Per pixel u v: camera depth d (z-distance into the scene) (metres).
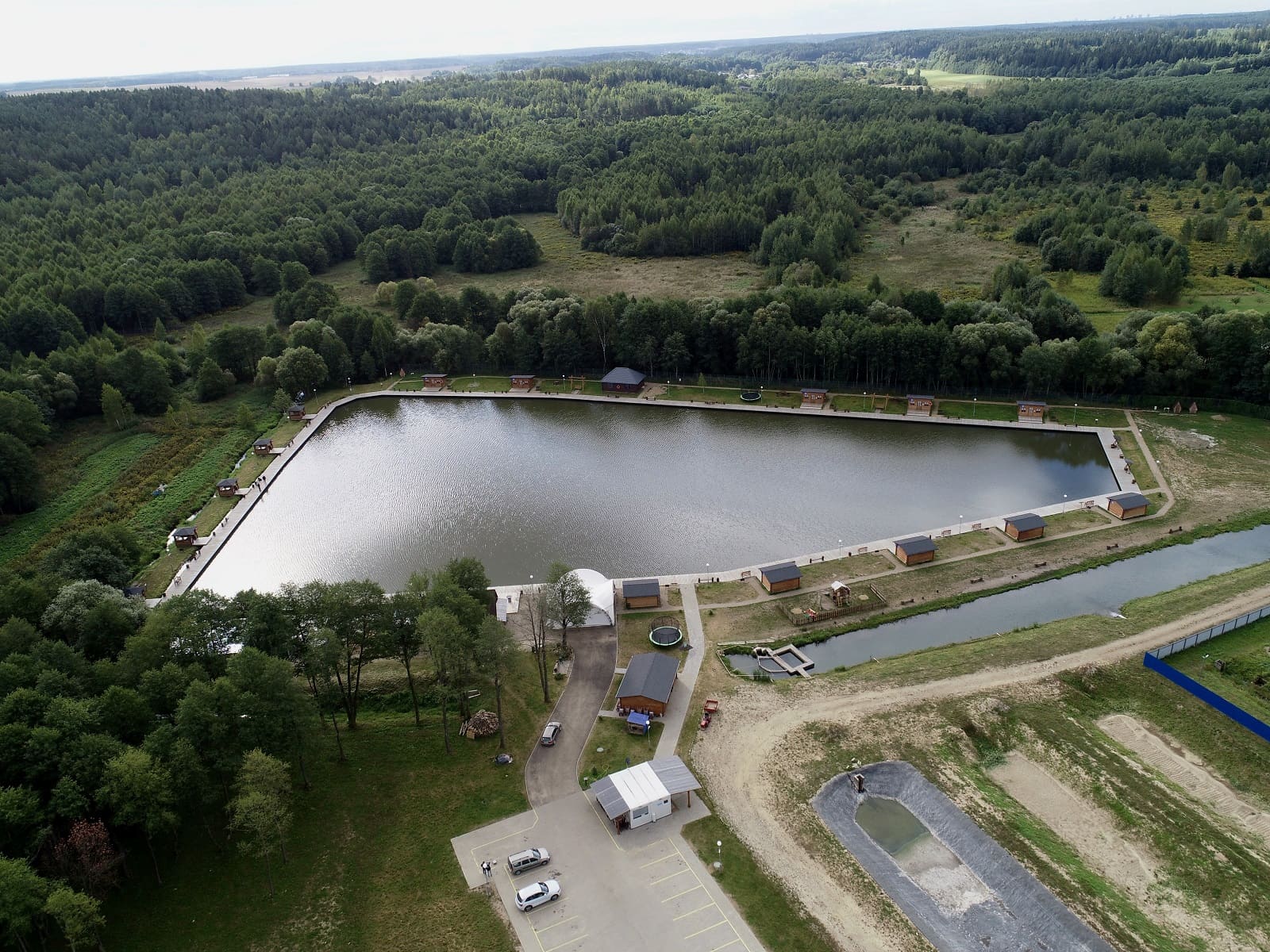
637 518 137.38
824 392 180.88
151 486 153.38
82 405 184.38
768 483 147.62
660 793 76.31
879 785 80.75
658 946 64.75
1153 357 167.00
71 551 111.75
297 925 66.75
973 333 174.25
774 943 64.94
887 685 93.81
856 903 68.50
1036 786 80.12
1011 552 121.94
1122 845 73.38
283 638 84.44
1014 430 163.75
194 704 70.31
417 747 86.75
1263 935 64.94
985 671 94.94
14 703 69.00
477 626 89.00
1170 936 65.06
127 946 64.25
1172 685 91.12
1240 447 148.75
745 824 76.31
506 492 149.00
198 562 127.12
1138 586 113.31
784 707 91.19
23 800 62.72
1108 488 140.88
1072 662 95.31
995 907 67.94
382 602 88.06
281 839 69.62
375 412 192.75
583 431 175.75
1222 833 73.81
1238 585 108.25
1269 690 89.31
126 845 72.12
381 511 144.00
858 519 134.25
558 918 67.38
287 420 184.00
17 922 55.75
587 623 108.06
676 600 113.56
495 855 73.38
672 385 196.88
